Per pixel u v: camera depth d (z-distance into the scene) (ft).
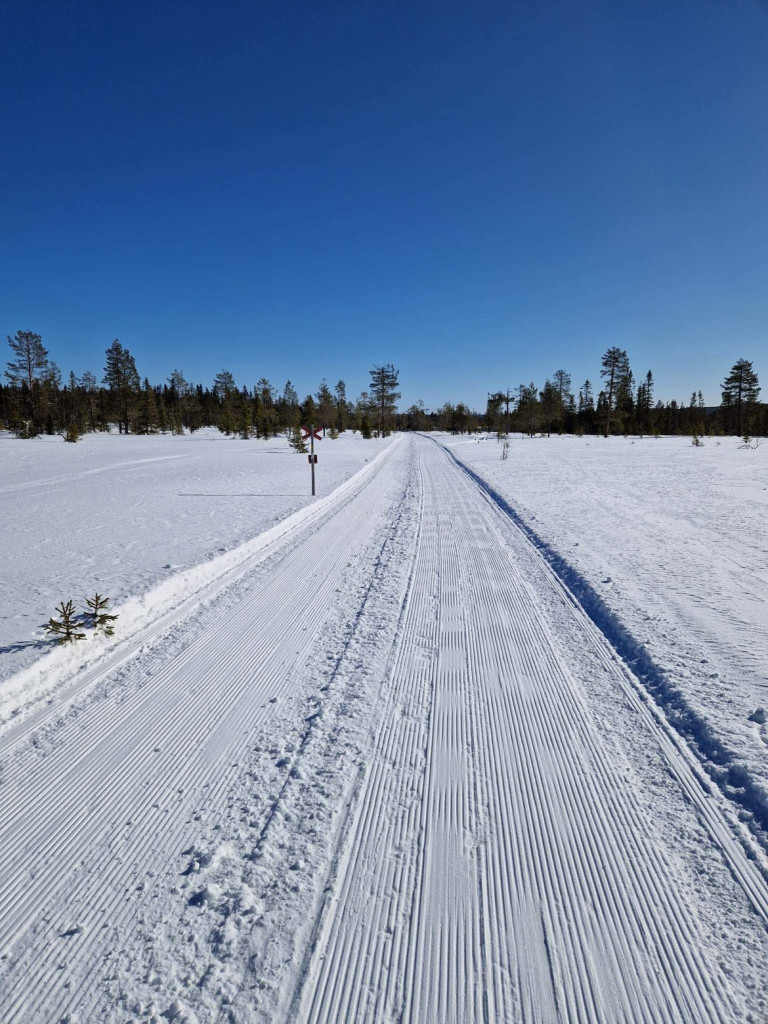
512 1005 7.02
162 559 25.99
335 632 18.70
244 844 9.64
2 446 119.24
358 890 8.71
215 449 121.80
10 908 8.42
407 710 13.84
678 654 16.65
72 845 9.64
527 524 36.81
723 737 12.39
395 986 7.28
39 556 26.66
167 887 8.79
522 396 254.47
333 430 182.70
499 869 9.11
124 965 7.58
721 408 270.87
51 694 14.66
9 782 11.25
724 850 9.52
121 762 11.87
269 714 13.69
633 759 11.98
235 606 21.18
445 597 22.31
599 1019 6.84
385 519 39.06
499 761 11.87
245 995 7.18
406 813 10.33
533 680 15.46
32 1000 7.09
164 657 16.81
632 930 8.04
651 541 31.45
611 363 232.12
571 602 21.94
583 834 9.86
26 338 187.93
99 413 233.55
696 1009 6.94
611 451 119.24
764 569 25.67
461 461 94.07
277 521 35.55
